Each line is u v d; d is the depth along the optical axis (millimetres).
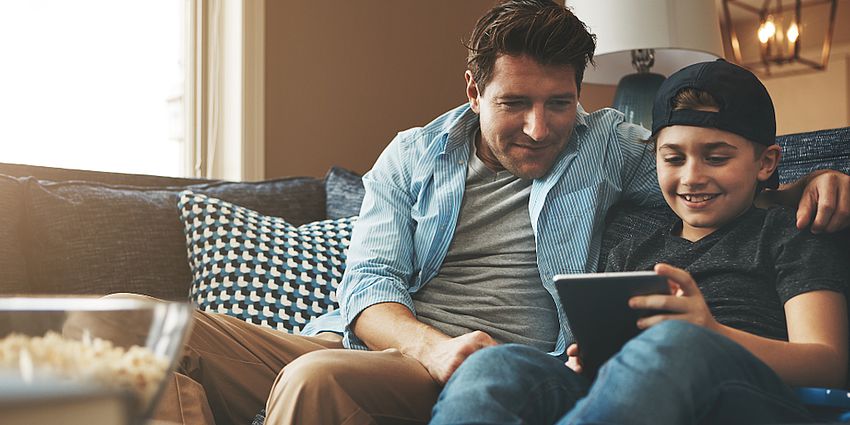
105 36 2990
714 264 1401
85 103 2941
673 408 893
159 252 2086
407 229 1744
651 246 1538
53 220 2041
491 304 1640
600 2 2715
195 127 3145
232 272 2004
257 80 3139
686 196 1444
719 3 4652
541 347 1614
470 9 3689
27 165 2217
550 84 1611
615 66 2998
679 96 1443
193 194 2154
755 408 983
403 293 1640
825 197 1333
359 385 1302
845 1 4680
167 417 1416
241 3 3117
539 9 1645
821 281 1281
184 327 792
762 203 1484
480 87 1676
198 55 3152
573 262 1631
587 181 1669
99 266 2023
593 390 923
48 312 739
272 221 2137
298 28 3258
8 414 672
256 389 1618
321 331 1806
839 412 1067
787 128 4859
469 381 1050
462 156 1752
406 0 3518
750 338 1164
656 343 942
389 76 3463
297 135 3242
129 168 3020
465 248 1695
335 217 2311
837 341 1233
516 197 1694
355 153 3377
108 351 732
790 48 4656
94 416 709
